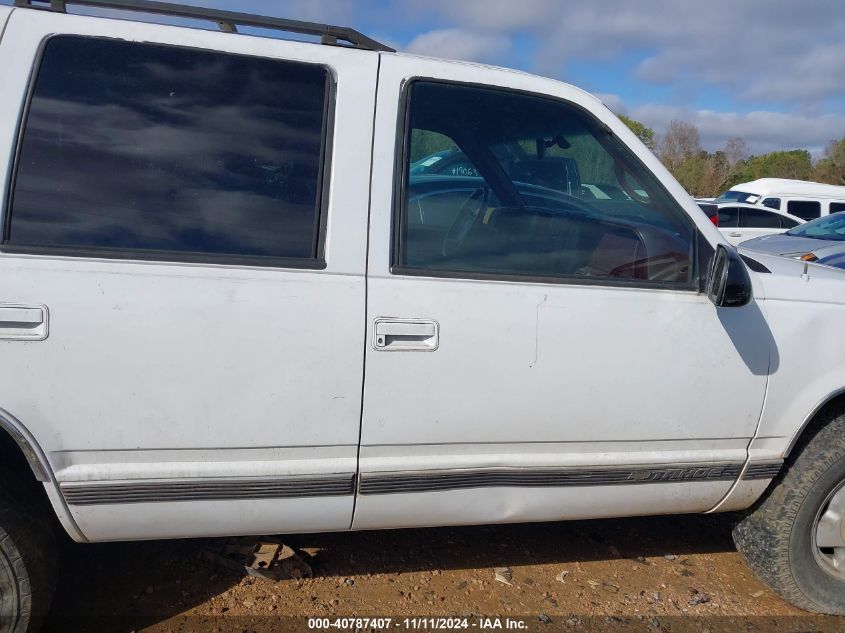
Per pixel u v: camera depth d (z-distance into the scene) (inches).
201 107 90.8
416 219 96.6
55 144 85.9
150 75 89.9
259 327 88.3
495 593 118.4
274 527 96.2
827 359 109.6
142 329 85.4
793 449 114.0
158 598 111.7
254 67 93.1
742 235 563.8
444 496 99.6
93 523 89.8
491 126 104.6
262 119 92.1
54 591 97.0
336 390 91.4
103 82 88.4
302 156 92.4
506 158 106.9
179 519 91.9
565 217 104.7
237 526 94.5
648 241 104.6
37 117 85.7
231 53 92.7
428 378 93.8
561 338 97.7
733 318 104.9
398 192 94.6
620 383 100.6
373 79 96.0
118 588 113.5
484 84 101.3
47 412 84.6
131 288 85.1
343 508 96.6
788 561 114.1
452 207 99.3
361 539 131.6
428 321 92.9
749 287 100.9
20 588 91.2
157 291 85.7
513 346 95.9
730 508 113.9
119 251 85.7
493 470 99.7
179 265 87.0
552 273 100.6
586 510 107.3
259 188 90.8
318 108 93.8
